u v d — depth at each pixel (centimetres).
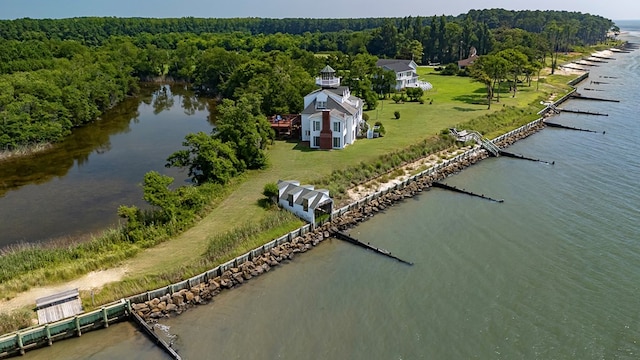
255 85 9950
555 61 17662
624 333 3497
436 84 14412
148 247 4441
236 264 4275
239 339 3484
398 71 13100
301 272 4372
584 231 5050
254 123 6931
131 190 6288
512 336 3488
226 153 6147
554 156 7700
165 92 14925
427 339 3469
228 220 4975
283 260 4566
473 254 4638
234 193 5712
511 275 4262
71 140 8906
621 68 19162
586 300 3881
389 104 11156
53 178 6800
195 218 4988
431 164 7019
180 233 4719
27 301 3634
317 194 5053
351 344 3431
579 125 9725
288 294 4031
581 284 4100
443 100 11525
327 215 5138
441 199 6025
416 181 6419
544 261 4481
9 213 5581
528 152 7944
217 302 3922
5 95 8331
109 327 3606
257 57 14562
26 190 6331
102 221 5347
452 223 5325
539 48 18350
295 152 7369
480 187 6406
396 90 12675
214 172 5838
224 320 3697
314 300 3944
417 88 11506
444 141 7881
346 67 13725
